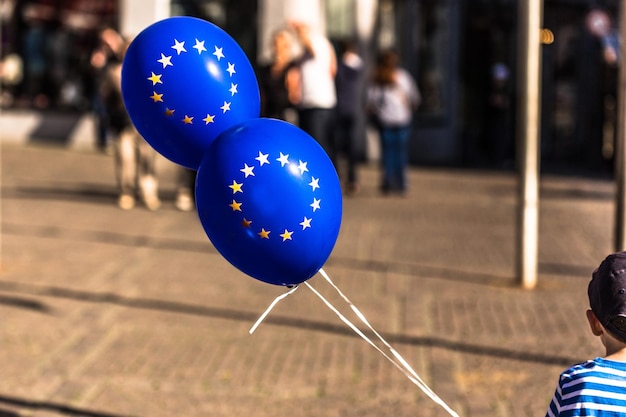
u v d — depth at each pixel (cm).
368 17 1938
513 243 1139
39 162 1761
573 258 1062
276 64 1393
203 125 400
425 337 762
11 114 2073
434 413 605
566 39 2300
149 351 722
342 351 727
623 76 718
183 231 1177
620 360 294
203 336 760
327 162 385
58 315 806
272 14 1903
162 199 1416
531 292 904
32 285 899
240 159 368
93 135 2027
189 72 395
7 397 625
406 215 1327
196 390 645
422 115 2075
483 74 2191
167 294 881
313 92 1388
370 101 1508
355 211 1348
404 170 1514
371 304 859
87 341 742
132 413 604
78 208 1309
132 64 401
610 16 2380
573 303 864
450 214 1340
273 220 370
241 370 682
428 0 2083
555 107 2298
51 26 2052
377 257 1052
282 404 620
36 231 1145
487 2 2189
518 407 616
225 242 380
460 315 824
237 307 844
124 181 1333
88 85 2002
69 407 612
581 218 1334
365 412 608
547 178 1825
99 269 970
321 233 380
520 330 779
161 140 409
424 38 2081
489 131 2156
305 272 390
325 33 1942
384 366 693
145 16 1967
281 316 817
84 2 2031
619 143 727
